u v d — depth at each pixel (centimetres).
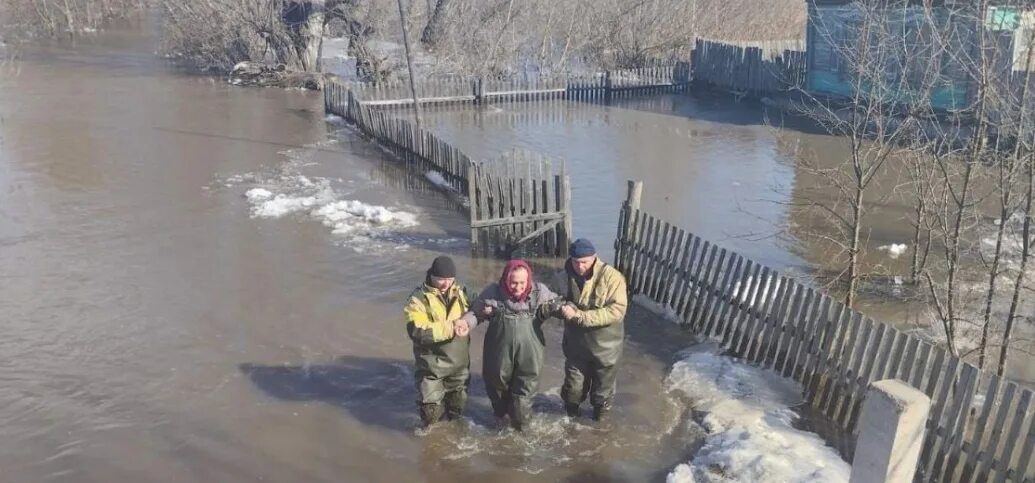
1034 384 811
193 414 743
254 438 705
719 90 2975
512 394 694
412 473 656
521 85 2800
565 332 707
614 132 2236
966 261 1151
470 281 1082
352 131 2138
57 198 1452
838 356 720
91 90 2762
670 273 954
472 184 1169
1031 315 965
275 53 3347
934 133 1756
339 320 946
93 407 754
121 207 1402
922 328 942
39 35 4766
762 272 819
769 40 3412
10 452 682
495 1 3338
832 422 721
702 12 3541
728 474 639
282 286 1048
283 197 1470
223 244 1214
